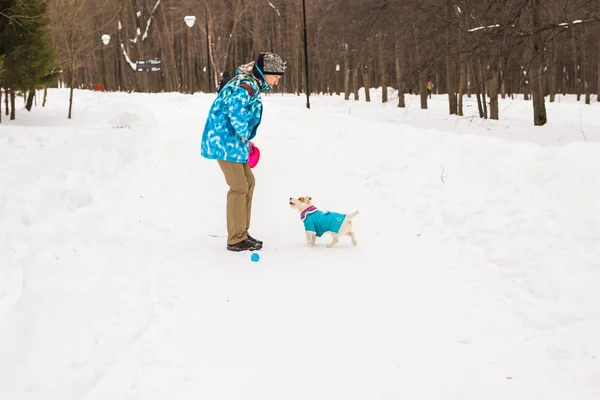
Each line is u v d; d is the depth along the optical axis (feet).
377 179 27.09
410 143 29.27
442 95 146.20
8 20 45.70
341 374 10.74
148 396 9.93
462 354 11.47
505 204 18.75
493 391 10.05
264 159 35.01
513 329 12.46
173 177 29.66
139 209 23.08
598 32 42.98
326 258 17.94
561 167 18.51
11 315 11.90
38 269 14.44
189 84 169.48
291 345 11.93
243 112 17.63
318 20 125.39
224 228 21.34
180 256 17.89
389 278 16.01
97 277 14.89
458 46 43.83
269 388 10.24
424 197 22.70
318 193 26.40
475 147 23.90
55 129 41.14
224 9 172.24
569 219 16.05
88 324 12.34
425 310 13.69
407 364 11.10
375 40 72.43
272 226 21.91
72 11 53.42
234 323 13.03
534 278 14.57
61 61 54.19
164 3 169.27
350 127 39.19
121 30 152.15
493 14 40.93
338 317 13.37
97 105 63.00
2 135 35.73
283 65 18.62
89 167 28.12
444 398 9.89
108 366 10.93
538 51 39.68
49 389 9.93
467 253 17.25
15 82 47.24
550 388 10.04
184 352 11.59
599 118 67.87
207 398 9.89
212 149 18.12
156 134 44.80
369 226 21.40
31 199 20.30
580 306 12.66
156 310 13.66
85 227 19.15
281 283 15.66
